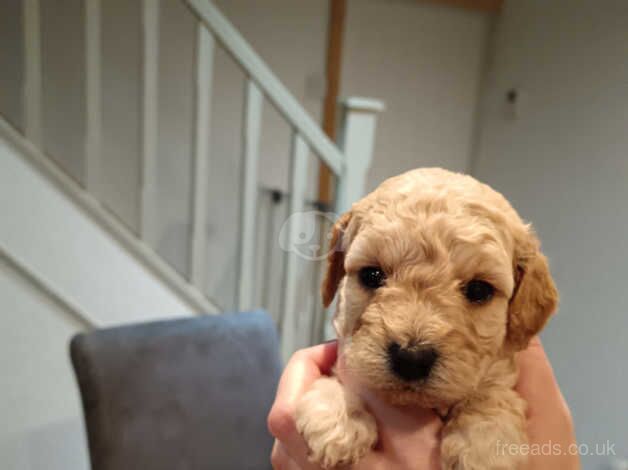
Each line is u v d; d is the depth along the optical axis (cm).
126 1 169
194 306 140
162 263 135
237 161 194
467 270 45
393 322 44
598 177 154
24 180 118
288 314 150
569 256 164
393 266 46
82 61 167
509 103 200
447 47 214
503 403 49
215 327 114
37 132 121
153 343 105
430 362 43
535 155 183
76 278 125
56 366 126
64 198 122
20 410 125
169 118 182
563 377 165
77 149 172
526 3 191
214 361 111
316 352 64
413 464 49
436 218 46
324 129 199
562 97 170
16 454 125
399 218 47
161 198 187
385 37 205
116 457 97
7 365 122
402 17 205
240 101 189
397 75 211
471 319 46
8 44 156
